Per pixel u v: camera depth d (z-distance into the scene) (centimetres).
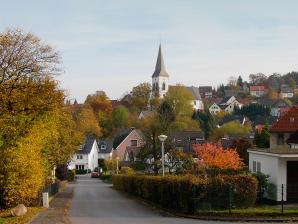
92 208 3291
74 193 5172
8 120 3003
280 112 18025
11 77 3164
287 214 2508
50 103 3288
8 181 2905
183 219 2528
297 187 3094
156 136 4994
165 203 3147
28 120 3156
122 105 15425
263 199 3175
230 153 4941
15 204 3073
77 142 5072
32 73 3256
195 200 2642
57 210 3055
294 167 3181
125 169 7650
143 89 16100
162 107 10094
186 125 11744
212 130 12538
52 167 4506
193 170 4788
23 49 3222
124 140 12069
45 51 3303
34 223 2345
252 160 3753
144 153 5028
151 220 2481
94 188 6375
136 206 3459
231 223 2309
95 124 13112
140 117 14250
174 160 5003
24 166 2908
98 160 12719
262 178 3180
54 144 4144
